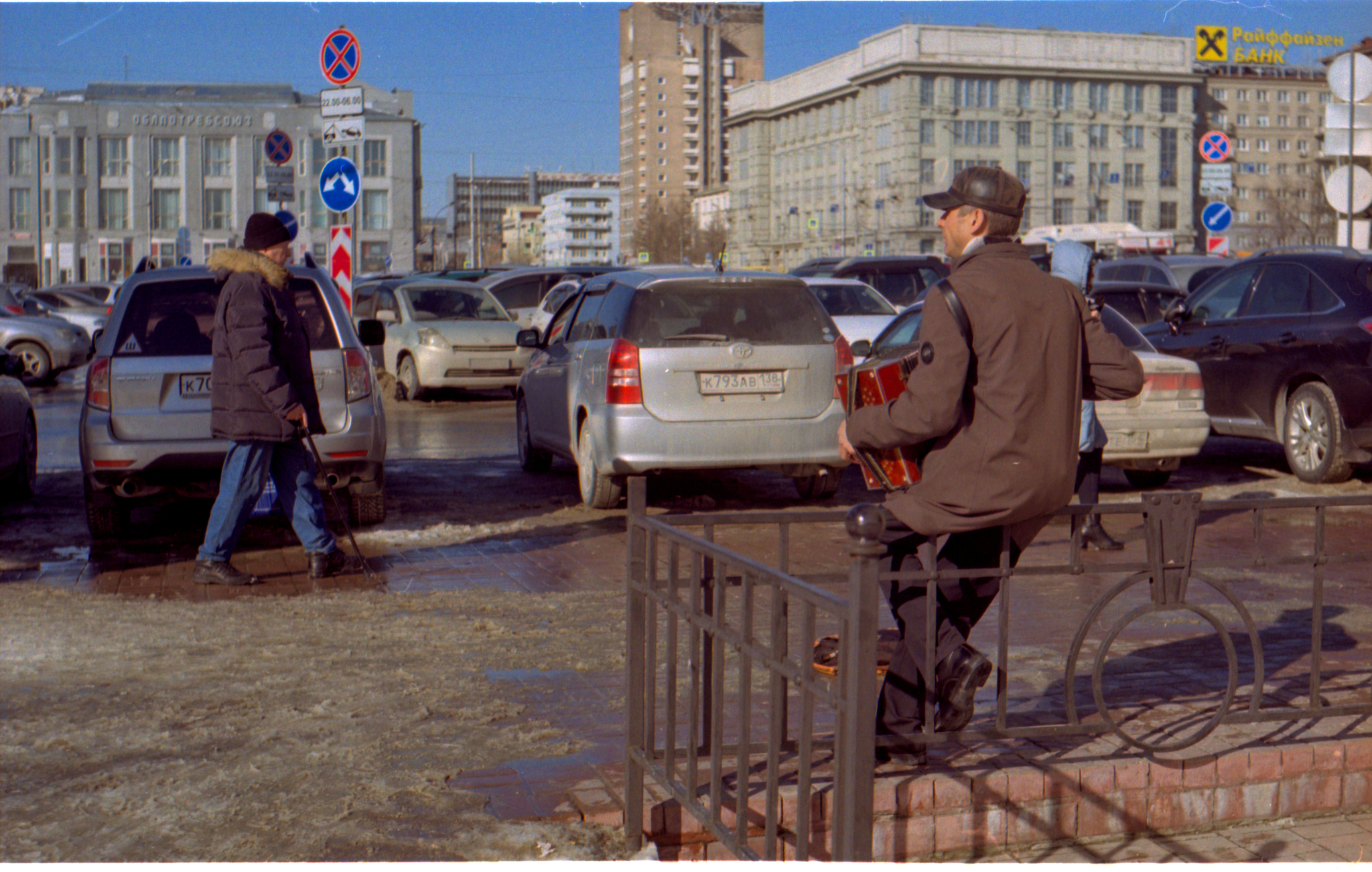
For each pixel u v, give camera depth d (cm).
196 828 350
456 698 464
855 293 1584
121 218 8788
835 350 893
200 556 690
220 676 494
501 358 1978
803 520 355
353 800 367
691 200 15850
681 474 1142
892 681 375
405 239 8931
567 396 995
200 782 383
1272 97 13238
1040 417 335
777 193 12712
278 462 701
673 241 14975
